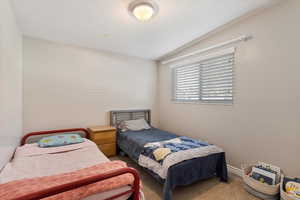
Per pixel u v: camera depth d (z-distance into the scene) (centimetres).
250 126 211
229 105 237
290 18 173
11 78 169
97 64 311
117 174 110
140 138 255
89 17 200
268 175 177
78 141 228
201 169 192
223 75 250
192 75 308
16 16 191
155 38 266
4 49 141
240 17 212
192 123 303
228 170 237
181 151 187
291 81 173
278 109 184
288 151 176
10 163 156
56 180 116
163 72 381
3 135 139
